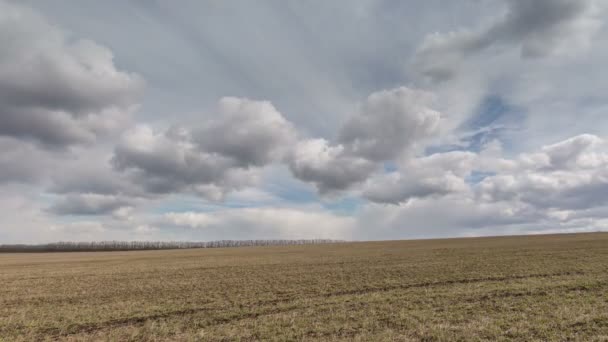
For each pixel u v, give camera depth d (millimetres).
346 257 51094
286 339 12492
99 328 15148
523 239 86188
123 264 53625
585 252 40531
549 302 16375
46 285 29094
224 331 13695
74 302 21078
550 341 11445
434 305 16828
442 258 41969
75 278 34156
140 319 16312
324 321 14609
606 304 15664
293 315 15711
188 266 45000
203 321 15453
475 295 18562
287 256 60375
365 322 14164
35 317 17172
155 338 13273
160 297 21766
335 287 23078
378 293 20406
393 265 36031
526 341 11477
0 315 17781
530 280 22547
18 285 29406
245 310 17250
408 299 18359
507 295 18312
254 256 64625
